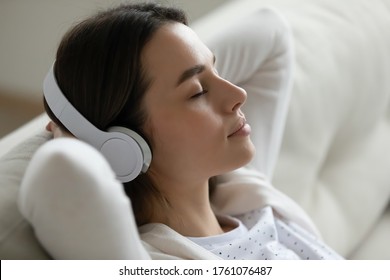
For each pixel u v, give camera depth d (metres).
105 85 1.23
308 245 1.54
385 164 2.12
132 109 1.27
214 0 3.17
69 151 0.92
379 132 2.19
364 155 2.10
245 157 1.34
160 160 1.32
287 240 1.55
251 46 1.67
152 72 1.26
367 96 2.11
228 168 1.34
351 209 2.00
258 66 1.70
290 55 1.74
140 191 1.33
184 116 1.28
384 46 2.19
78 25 1.28
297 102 1.86
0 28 3.28
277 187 1.81
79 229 0.96
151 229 1.30
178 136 1.29
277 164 1.82
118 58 1.23
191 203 1.39
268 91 1.70
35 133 1.47
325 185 1.99
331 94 1.97
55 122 1.29
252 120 1.68
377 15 2.22
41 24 3.20
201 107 1.29
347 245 1.97
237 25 1.71
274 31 1.70
